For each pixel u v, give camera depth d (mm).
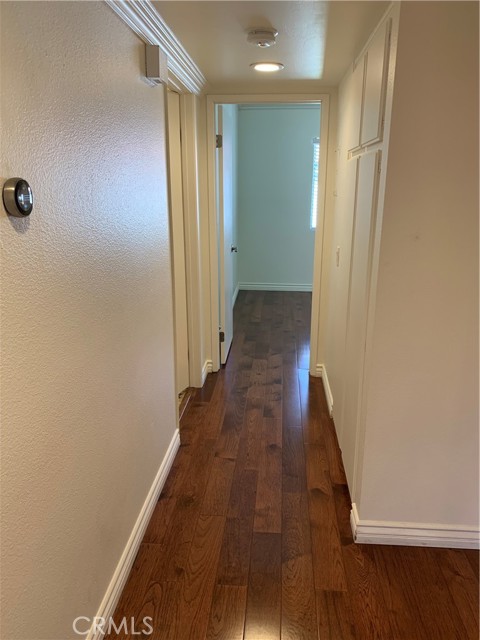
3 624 976
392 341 1751
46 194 1078
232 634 1569
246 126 6008
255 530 2051
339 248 2840
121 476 1699
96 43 1353
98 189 1393
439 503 1923
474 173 1560
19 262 972
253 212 6348
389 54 1588
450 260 1649
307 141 6016
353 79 2396
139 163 1809
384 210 1615
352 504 2133
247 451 2672
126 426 1736
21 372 997
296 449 2697
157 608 1664
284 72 2688
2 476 946
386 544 1971
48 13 1066
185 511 2168
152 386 2090
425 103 1507
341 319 2668
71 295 1229
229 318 4191
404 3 1428
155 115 2021
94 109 1349
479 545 1942
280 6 1625
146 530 2033
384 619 1630
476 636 1572
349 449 2303
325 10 1650
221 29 1879
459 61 1465
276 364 4004
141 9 1603
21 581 1037
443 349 1745
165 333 2303
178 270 3252
